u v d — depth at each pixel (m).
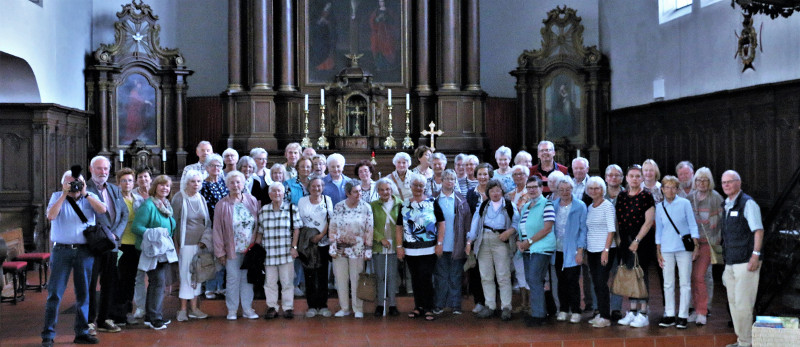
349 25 18.30
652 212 8.98
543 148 10.55
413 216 9.59
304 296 10.67
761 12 10.64
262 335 8.88
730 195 8.59
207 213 9.66
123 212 8.86
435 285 9.94
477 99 18.20
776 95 11.75
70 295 11.64
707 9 13.91
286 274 9.72
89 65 17.25
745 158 12.59
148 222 9.05
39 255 11.88
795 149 11.34
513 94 19.36
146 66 17.67
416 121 18.39
